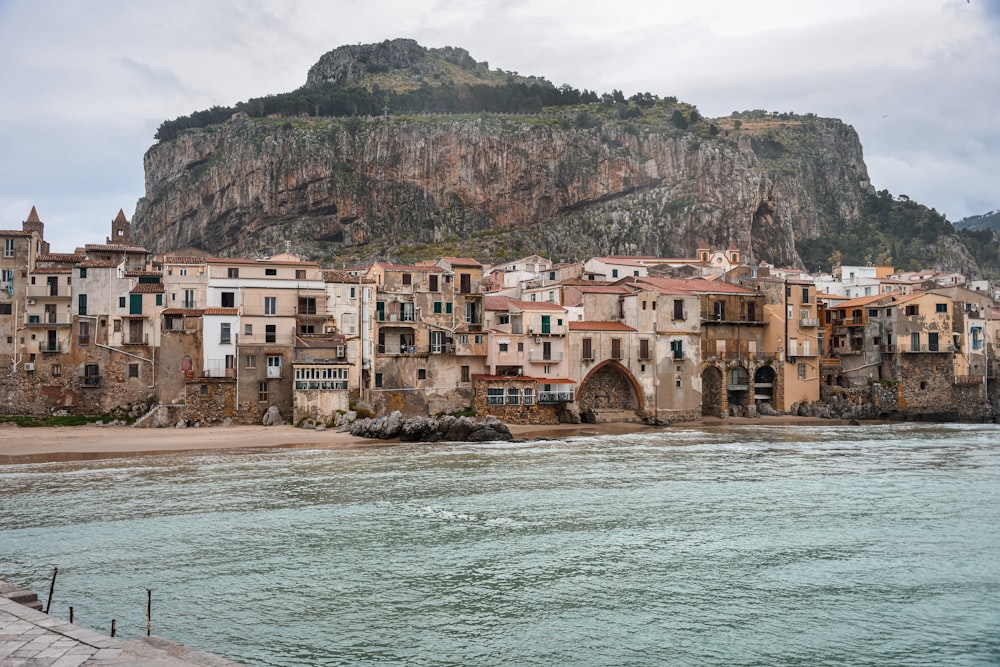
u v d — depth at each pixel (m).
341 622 38.00
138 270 125.44
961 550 50.25
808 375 151.25
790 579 44.59
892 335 153.62
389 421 105.44
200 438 100.44
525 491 67.94
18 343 116.81
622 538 52.69
